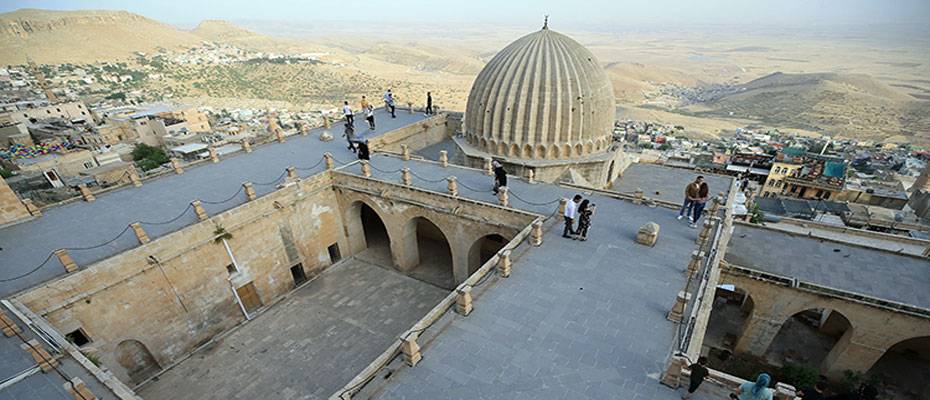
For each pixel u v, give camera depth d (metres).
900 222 53.53
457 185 35.72
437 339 19.67
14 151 71.56
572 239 27.03
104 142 89.69
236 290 33.06
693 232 27.45
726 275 29.50
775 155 72.31
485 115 38.78
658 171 45.56
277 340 31.97
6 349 20.41
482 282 23.30
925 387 29.20
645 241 25.98
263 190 35.44
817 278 29.28
